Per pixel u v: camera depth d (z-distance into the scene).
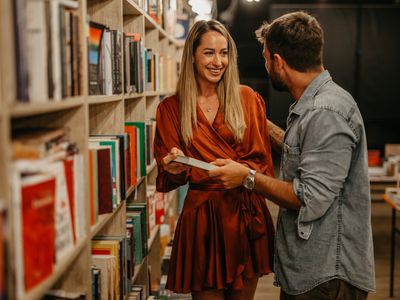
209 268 2.26
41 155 1.29
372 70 9.07
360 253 1.79
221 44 2.23
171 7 4.68
